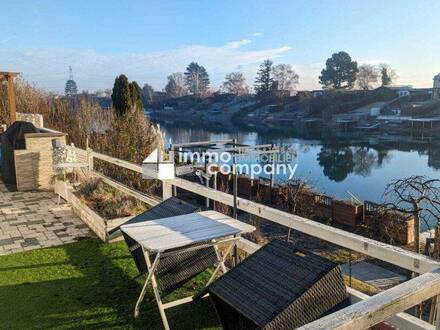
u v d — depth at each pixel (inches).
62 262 150.6
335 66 2994.6
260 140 1619.1
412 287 61.2
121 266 145.0
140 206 210.7
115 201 210.8
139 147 432.5
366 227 435.5
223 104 3105.3
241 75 3240.7
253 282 86.0
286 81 3024.1
